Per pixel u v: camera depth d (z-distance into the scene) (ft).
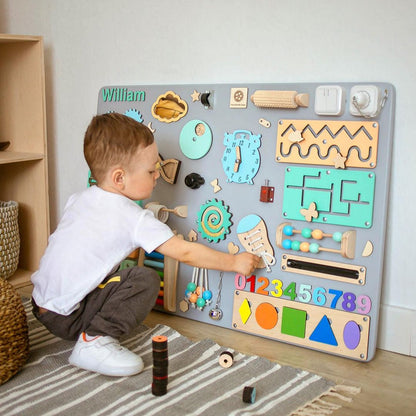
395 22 3.92
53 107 5.92
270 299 4.32
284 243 4.20
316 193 4.12
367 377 3.75
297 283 4.23
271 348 4.19
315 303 4.16
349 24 4.10
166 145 4.86
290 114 4.20
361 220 3.96
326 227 4.11
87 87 5.63
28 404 3.25
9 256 5.38
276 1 4.39
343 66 4.17
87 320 3.87
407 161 4.00
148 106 4.98
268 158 4.32
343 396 3.43
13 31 6.09
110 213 3.88
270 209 4.33
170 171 4.78
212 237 4.58
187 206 4.73
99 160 3.99
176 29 4.95
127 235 3.87
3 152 5.65
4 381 3.50
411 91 3.92
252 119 4.38
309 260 4.15
